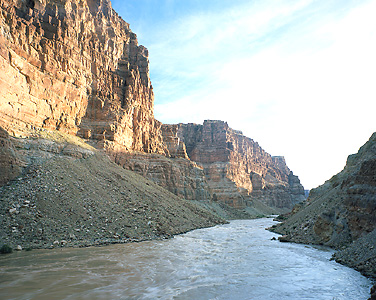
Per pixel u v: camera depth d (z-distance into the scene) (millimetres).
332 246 24438
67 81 45000
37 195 25672
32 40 38281
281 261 19406
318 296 11961
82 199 29047
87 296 11023
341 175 38344
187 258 19859
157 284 13320
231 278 14859
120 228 27547
